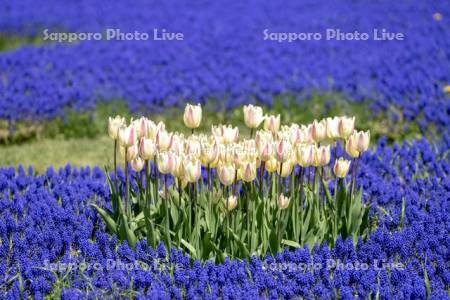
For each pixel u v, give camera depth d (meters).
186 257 6.36
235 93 13.48
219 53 16.80
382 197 7.93
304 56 16.69
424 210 7.87
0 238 7.14
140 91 13.66
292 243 6.59
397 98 12.85
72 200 7.96
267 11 22.86
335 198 7.09
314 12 22.47
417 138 11.56
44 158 11.33
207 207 6.70
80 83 14.31
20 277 6.06
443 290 5.91
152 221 6.63
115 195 7.09
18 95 13.04
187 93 13.33
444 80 14.04
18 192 8.33
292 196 6.74
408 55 16.27
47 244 6.86
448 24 20.03
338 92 13.80
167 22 20.92
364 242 7.13
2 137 12.27
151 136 6.66
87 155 11.45
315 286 5.87
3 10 23.73
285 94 13.66
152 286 5.87
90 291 5.97
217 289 5.99
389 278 6.22
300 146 6.48
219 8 23.64
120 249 6.46
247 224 6.62
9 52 17.42
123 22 21.14
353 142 6.69
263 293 5.96
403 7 22.69
